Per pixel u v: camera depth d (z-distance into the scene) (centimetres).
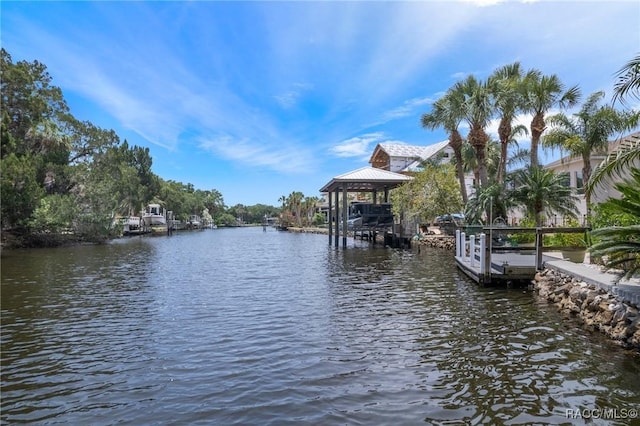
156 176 8606
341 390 542
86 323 921
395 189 3247
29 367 650
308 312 996
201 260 2434
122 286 1448
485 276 1266
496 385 547
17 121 3875
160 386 567
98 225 4050
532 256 1598
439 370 605
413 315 941
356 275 1652
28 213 3347
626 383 542
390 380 573
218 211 13962
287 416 473
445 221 3247
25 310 1059
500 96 2391
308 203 8888
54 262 2319
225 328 860
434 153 4666
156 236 6481
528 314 914
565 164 2719
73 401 526
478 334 778
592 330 780
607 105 2131
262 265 2122
